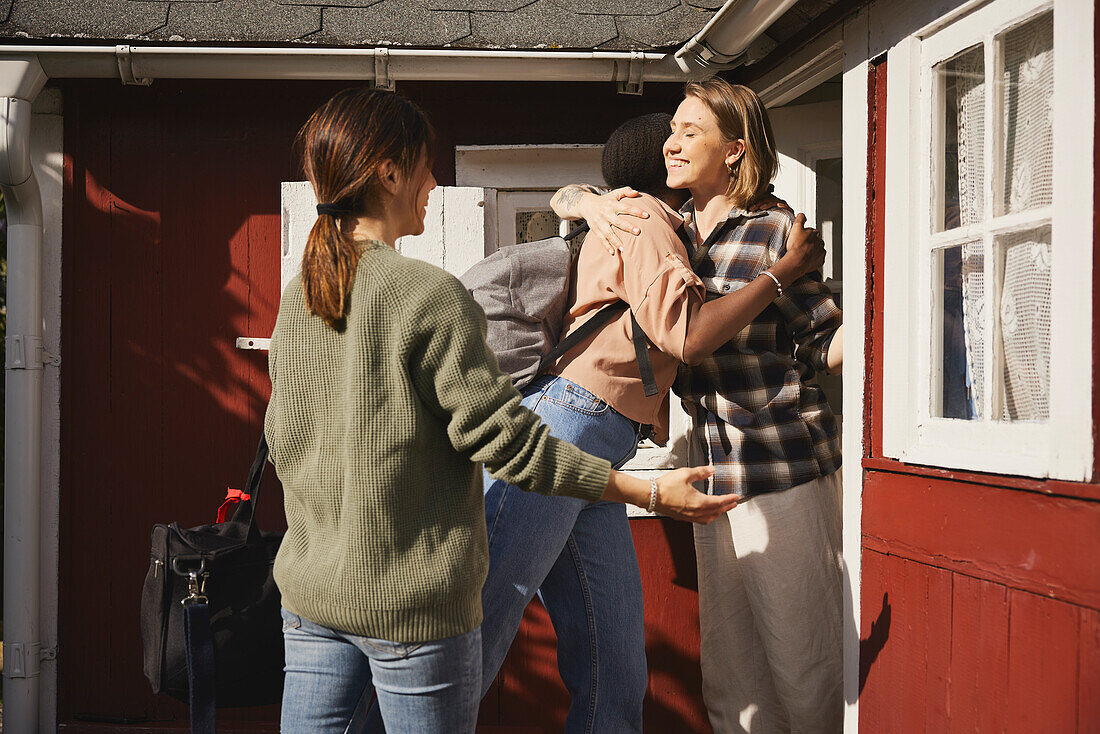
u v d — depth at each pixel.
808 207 3.38
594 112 3.57
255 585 2.27
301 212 3.35
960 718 1.92
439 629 1.53
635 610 2.42
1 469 5.29
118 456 3.44
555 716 3.42
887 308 2.29
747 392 2.64
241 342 3.43
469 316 1.55
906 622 2.14
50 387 3.40
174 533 2.28
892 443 2.25
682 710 3.42
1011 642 1.77
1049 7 1.77
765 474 2.64
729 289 2.53
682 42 3.20
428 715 1.55
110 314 3.45
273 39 3.13
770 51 3.14
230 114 3.49
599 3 3.34
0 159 3.08
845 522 2.46
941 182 2.17
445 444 1.59
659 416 2.63
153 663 2.24
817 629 2.65
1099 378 1.61
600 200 2.36
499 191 3.58
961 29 2.05
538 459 1.56
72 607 3.41
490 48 3.17
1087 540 1.59
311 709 1.61
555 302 2.33
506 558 2.08
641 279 2.16
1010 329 1.92
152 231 3.46
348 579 1.52
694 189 2.70
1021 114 1.90
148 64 3.13
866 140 2.40
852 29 2.49
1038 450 1.79
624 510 2.46
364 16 3.24
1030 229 1.86
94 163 3.45
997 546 1.82
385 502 1.52
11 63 3.07
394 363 1.53
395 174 1.68
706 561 2.91
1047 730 1.66
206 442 3.46
